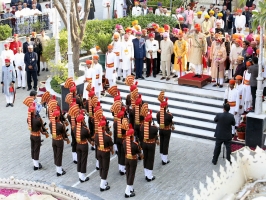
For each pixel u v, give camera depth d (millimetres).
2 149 18359
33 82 24781
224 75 22062
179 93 21531
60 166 16484
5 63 22188
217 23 24875
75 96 18516
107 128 16094
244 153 9711
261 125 17625
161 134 16953
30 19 30219
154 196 15289
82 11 31141
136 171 16797
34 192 14555
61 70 22734
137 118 17422
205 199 8375
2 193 14773
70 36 21469
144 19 28172
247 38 21953
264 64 19125
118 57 22812
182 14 29844
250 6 30266
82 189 15734
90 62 21094
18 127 20281
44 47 25469
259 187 9344
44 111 21438
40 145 16812
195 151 18203
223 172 8938
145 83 22469
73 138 17016
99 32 26109
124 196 15336
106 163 15469
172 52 22641
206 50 22062
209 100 20875
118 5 32062
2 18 30000
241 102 18969
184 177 16359
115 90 18359
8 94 22312
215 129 17859
